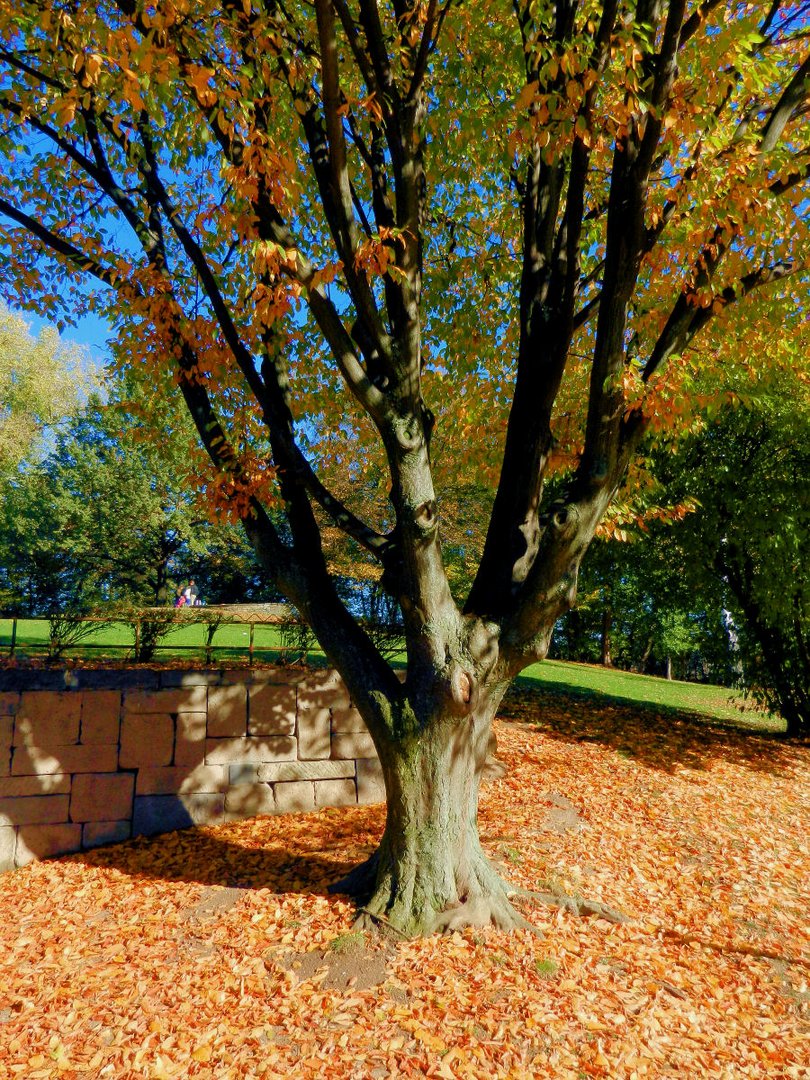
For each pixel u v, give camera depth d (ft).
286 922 15.65
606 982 13.89
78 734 22.61
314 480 16.63
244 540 92.73
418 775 14.97
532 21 15.08
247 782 24.29
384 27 19.43
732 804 26.84
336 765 25.38
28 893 19.39
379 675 15.43
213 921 16.30
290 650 27.32
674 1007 13.56
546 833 21.20
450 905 15.01
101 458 88.02
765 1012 14.12
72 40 14.61
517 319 24.16
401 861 15.19
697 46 15.51
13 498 88.69
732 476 35.83
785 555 34.86
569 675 58.75
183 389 17.67
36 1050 12.21
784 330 20.25
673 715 43.24
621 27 13.85
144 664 27.22
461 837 15.43
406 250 14.20
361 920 14.99
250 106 13.82
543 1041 12.00
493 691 15.46
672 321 14.52
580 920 16.15
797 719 40.98
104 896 18.58
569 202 14.39
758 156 13.73
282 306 13.64
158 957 14.99
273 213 14.96
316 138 15.74
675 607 44.70
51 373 78.69
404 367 14.11
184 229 17.53
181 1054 11.85
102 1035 12.55
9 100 18.80
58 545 81.35
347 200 13.55
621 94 13.10
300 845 21.13
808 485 34.81
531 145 16.43
